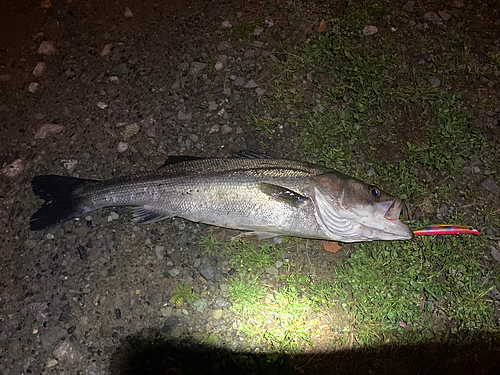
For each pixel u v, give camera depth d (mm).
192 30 902
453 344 740
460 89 876
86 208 739
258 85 865
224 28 902
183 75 869
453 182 822
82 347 728
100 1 926
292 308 748
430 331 747
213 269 765
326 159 822
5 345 730
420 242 781
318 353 733
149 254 768
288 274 770
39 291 752
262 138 837
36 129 839
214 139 834
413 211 803
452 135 836
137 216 748
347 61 878
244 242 778
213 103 850
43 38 902
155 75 870
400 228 723
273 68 875
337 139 840
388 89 860
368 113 850
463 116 848
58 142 829
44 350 726
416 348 737
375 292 755
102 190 736
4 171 813
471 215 805
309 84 869
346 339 739
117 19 913
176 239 776
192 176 725
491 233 797
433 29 914
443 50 900
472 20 925
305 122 844
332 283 768
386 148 838
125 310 744
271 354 729
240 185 717
